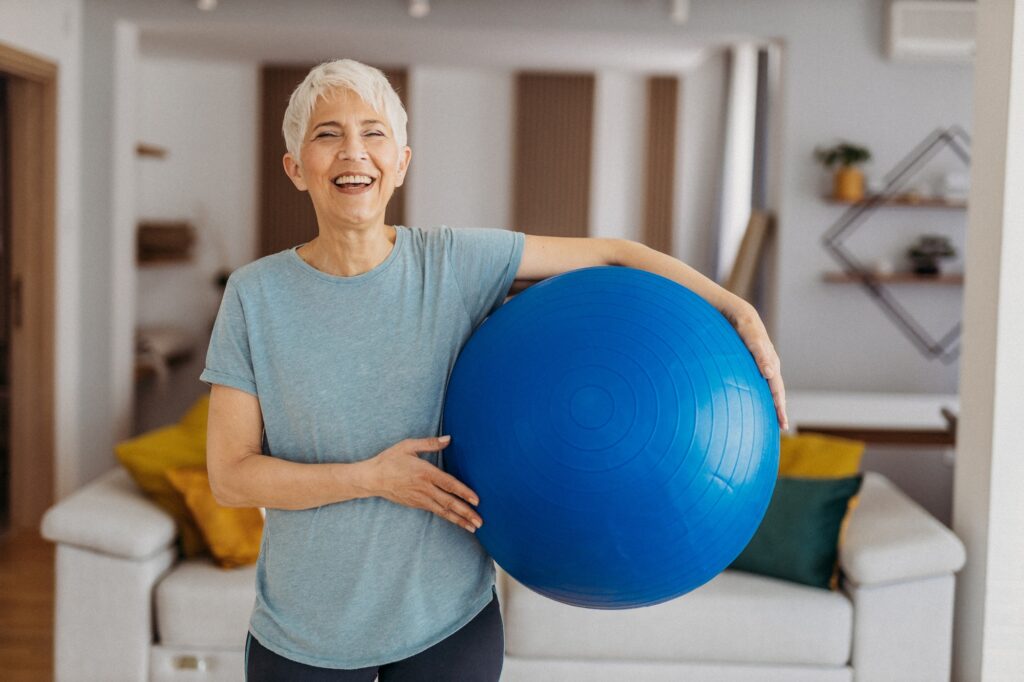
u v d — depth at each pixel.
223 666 2.99
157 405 6.95
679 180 7.31
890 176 5.29
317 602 1.64
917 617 3.00
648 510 1.43
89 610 3.00
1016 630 3.02
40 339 4.97
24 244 4.93
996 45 2.97
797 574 3.08
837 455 3.42
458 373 1.59
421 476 1.55
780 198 5.33
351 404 1.63
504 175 7.34
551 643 2.99
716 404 1.46
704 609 2.97
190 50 6.40
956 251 5.31
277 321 1.64
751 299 5.64
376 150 1.59
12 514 5.07
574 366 1.47
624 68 6.94
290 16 5.28
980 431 3.06
